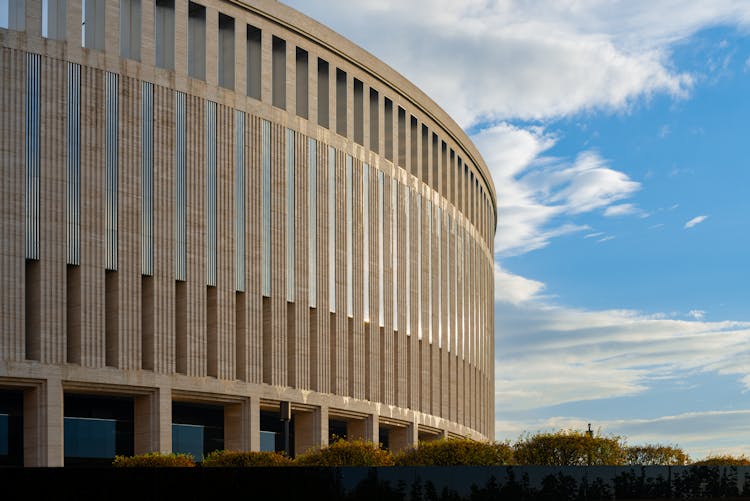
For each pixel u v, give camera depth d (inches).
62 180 1971.0
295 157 2388.0
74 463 2044.8
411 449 2177.7
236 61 2274.9
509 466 1594.5
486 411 3513.8
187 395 2121.1
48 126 1966.0
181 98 2158.0
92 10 2090.3
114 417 2114.9
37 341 1915.6
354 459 1907.0
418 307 2824.8
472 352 3292.3
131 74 2082.9
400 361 2709.2
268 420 2394.2
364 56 2623.0
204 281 2159.2
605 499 1680.6
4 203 1900.8
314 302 2402.8
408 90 2815.0
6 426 1983.3
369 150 2642.7
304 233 2391.7
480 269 3444.9
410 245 2807.6
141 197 2075.5
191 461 1913.1
